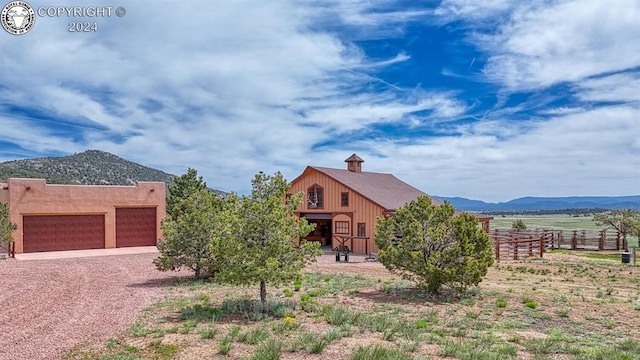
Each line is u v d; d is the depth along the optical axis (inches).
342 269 898.1
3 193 1239.5
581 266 995.9
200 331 403.9
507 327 458.3
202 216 730.8
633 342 394.0
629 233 1433.3
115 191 1318.9
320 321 457.7
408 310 530.0
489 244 634.2
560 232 1615.4
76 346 364.2
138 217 1365.7
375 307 540.7
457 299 603.8
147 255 1147.9
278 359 330.3
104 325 430.9
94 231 1288.1
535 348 368.2
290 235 508.7
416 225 627.5
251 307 516.4
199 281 724.7
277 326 422.9
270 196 509.0
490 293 647.1
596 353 356.8
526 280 798.5
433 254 621.6
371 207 1214.3
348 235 1256.2
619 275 873.5
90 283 696.4
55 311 492.4
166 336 390.3
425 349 363.9
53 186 1219.9
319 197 1321.4
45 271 832.3
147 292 618.8
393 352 337.1
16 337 390.0
